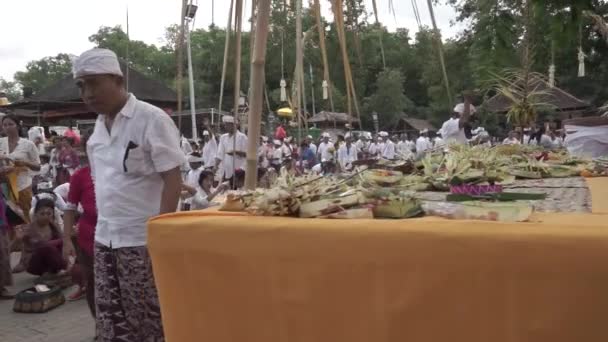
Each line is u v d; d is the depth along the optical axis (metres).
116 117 2.57
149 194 2.59
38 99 12.62
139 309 2.60
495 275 1.40
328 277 1.57
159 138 2.51
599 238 1.32
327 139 16.23
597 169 3.53
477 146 4.80
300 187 1.89
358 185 2.26
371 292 1.54
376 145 18.31
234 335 1.71
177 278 1.75
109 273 2.64
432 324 1.48
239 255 1.66
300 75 2.14
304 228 1.59
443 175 3.02
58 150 10.76
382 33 2.21
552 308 1.37
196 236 1.70
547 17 4.89
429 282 1.46
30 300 4.89
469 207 1.67
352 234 1.53
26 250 6.38
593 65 9.30
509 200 2.10
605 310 1.33
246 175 2.24
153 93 11.11
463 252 1.42
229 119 6.96
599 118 5.35
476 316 1.44
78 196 3.92
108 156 2.61
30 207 6.91
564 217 1.56
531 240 1.36
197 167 7.93
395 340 1.52
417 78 34.53
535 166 3.64
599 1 5.56
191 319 1.76
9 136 6.85
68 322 4.65
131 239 2.57
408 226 1.50
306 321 1.61
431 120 34.72
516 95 6.27
